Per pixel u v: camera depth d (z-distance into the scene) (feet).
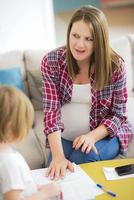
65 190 3.64
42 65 5.21
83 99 5.24
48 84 5.12
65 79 5.08
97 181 3.83
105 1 17.71
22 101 2.92
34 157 5.35
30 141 5.71
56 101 5.12
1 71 6.53
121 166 4.09
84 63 4.92
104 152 4.76
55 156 4.50
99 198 3.50
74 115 5.24
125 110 5.23
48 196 3.33
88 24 4.49
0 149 2.99
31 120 3.01
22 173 3.04
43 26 9.11
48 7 9.11
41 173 4.05
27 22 8.82
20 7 8.59
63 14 16.85
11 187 2.81
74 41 4.61
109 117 5.21
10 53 6.91
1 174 2.85
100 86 4.86
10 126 2.85
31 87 6.88
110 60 4.81
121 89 5.04
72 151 4.87
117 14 17.15
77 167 4.16
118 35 14.25
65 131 5.22
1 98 2.86
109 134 4.99
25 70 6.89
